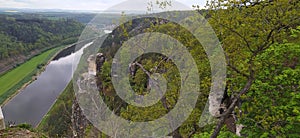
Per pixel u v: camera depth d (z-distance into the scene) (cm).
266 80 869
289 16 880
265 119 766
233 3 925
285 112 800
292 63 956
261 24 927
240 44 934
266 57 865
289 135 762
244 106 843
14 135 773
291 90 840
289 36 992
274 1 902
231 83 923
